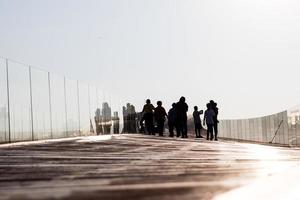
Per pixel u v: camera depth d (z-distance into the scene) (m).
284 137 16.48
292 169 4.82
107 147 9.63
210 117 16.45
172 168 4.86
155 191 3.04
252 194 3.10
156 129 22.30
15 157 6.92
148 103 18.30
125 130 28.12
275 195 3.12
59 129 16.05
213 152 8.06
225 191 3.15
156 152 7.90
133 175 4.16
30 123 13.46
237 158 6.56
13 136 12.21
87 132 19.58
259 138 19.61
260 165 5.36
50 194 2.94
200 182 3.54
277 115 17.34
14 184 3.64
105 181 3.68
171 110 17.61
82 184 3.50
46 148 9.37
